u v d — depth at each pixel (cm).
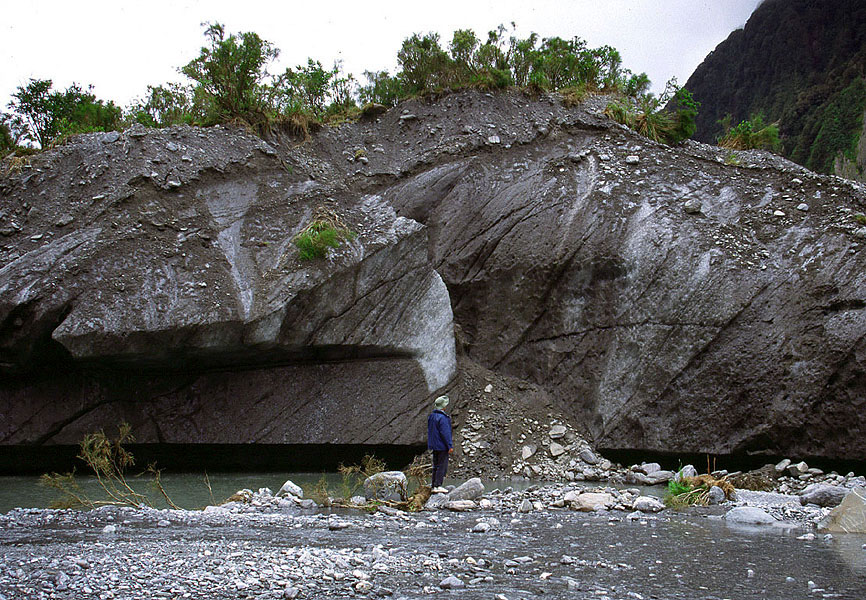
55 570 479
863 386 1121
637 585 477
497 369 1481
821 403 1150
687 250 1339
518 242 1530
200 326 1204
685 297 1295
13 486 1098
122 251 1299
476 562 534
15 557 523
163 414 1288
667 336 1295
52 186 1453
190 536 625
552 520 755
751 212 1410
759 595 454
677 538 646
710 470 1216
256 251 1378
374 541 610
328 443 1291
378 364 1350
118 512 762
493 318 1513
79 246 1300
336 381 1330
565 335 1430
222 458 1328
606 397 1334
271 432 1290
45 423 1256
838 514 708
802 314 1207
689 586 475
